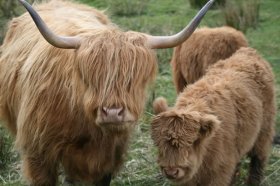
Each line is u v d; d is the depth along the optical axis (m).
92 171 6.59
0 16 13.74
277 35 13.41
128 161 8.54
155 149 8.88
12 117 7.50
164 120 5.93
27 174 6.83
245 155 7.95
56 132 6.41
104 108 5.40
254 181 7.82
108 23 8.14
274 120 7.84
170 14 15.22
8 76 7.33
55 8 8.04
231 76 7.23
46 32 5.62
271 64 11.79
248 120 7.03
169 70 12.01
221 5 14.99
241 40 9.73
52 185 6.86
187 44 9.94
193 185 6.57
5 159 8.59
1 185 7.97
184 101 6.57
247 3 14.09
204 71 9.56
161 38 5.77
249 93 7.14
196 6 15.48
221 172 6.65
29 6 5.54
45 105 6.41
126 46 5.54
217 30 9.98
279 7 15.21
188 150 5.93
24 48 7.23
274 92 7.77
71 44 5.71
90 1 16.33
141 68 5.55
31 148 6.66
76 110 6.18
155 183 8.02
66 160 6.55
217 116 6.52
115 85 5.45
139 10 15.51
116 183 8.06
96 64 5.48
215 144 6.44
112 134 5.98
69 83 6.18
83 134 6.38
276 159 8.61
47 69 6.48
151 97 10.39
